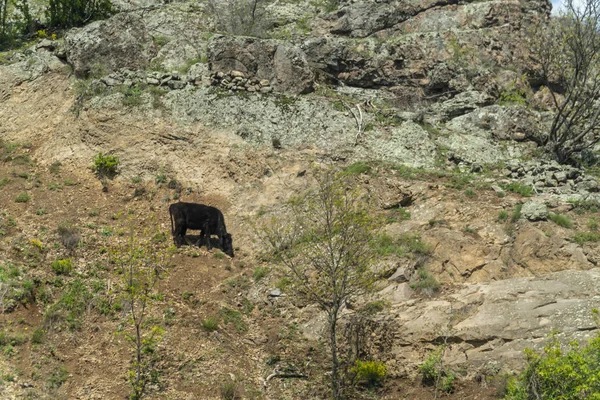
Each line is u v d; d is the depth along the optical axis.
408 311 15.52
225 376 14.55
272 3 30.14
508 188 19.22
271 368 15.04
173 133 21.75
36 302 15.55
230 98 22.53
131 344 14.84
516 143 22.64
